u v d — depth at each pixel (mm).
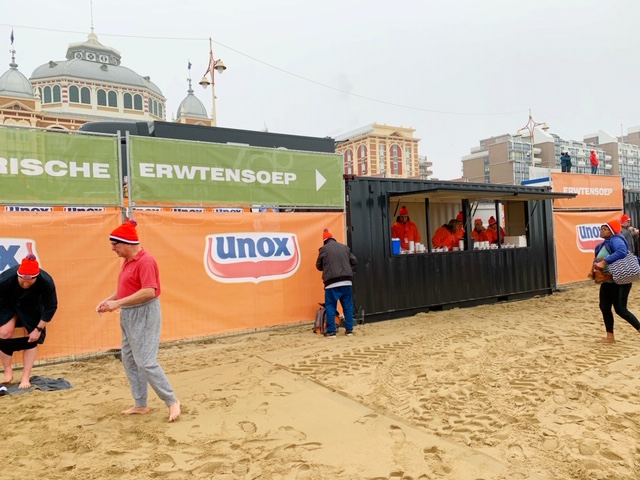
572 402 4625
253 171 7766
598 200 14188
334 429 4066
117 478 3250
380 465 3416
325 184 8523
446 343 7129
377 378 5461
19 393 5070
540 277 12047
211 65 24766
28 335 5363
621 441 3771
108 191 6562
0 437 3922
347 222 8812
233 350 6914
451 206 12609
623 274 6613
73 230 6285
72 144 6332
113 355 6539
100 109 62906
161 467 3402
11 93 52375
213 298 7336
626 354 6336
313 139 11359
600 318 8930
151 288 4148
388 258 9227
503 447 3682
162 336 6867
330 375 5617
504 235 12406
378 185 9219
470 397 4805
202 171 7289
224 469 3377
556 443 3742
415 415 4363
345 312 7938
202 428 4094
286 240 8094
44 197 6141
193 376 5660
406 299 9422
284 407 4598
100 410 4551
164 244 6930
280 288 8008
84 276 6344
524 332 7820
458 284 10273
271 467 3400
